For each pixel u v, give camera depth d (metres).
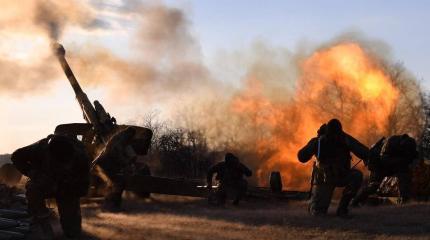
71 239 10.73
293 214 13.92
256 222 12.84
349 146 13.46
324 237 10.99
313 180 13.91
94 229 11.68
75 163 10.53
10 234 10.34
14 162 10.53
